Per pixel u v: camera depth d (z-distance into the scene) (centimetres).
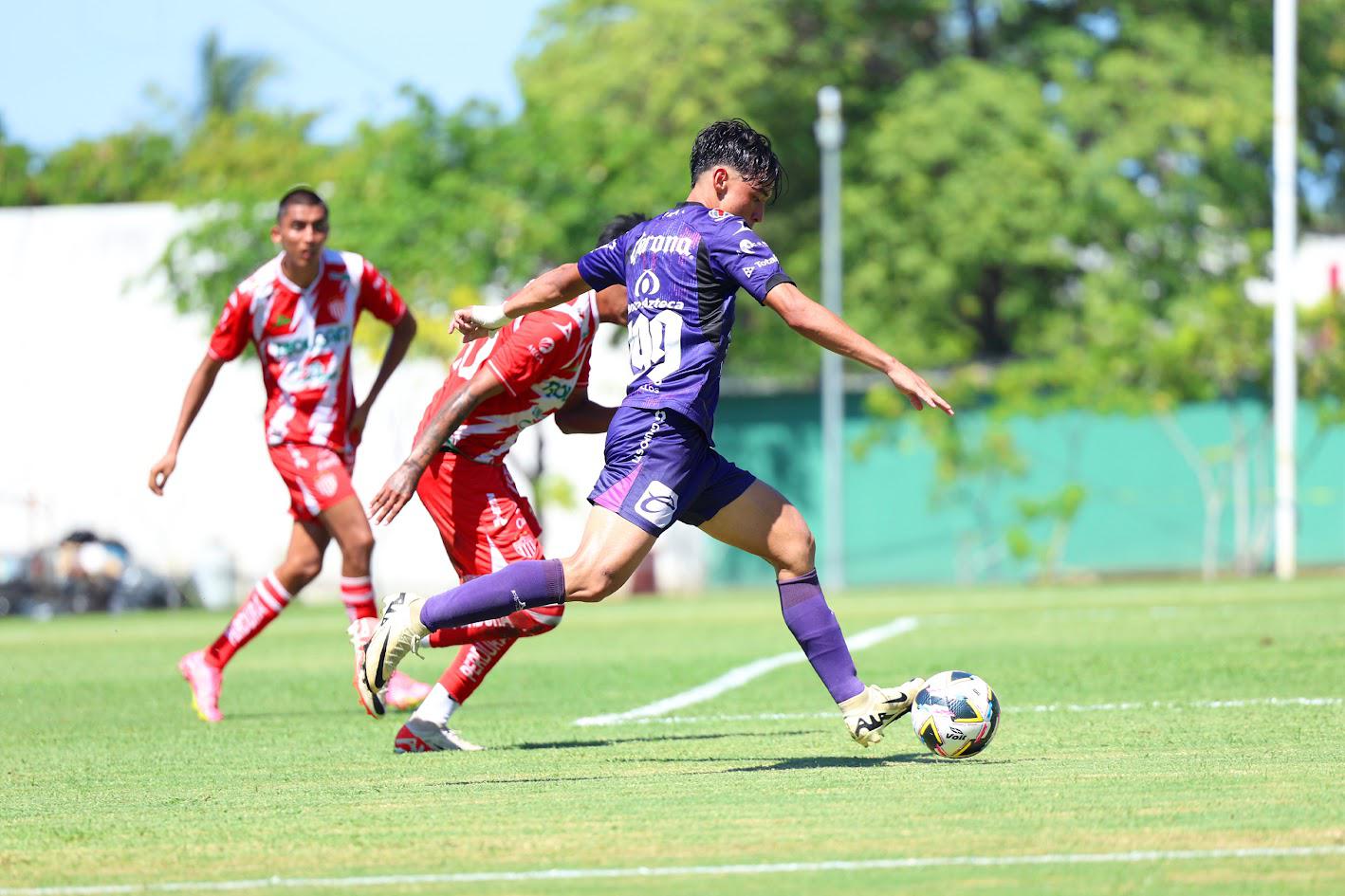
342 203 9900
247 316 2972
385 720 2861
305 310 2975
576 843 1524
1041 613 5675
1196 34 11188
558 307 2242
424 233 9444
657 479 1903
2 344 11625
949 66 11525
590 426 2400
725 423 11631
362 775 2084
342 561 3008
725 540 2050
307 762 2244
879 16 11994
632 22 11538
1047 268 11844
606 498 1916
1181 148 10900
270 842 1573
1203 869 1343
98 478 11400
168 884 1384
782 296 1819
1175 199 11044
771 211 11881
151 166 17950
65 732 2745
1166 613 5381
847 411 11381
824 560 11338
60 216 11794
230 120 18362
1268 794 1703
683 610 7350
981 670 3381
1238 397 10394
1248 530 10375
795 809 1680
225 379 11281
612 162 9950
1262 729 2291
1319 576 8819
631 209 9825
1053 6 11938
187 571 11119
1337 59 11544
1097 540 10631
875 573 11088
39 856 1527
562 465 10700
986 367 11281
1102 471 10625
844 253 11344
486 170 9675
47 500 11388
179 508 11250
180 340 11438
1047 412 9881
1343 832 1485
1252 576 9444
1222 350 9656
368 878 1388
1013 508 10788
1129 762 1970
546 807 1742
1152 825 1536
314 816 1723
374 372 9500
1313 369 9938
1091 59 11375
